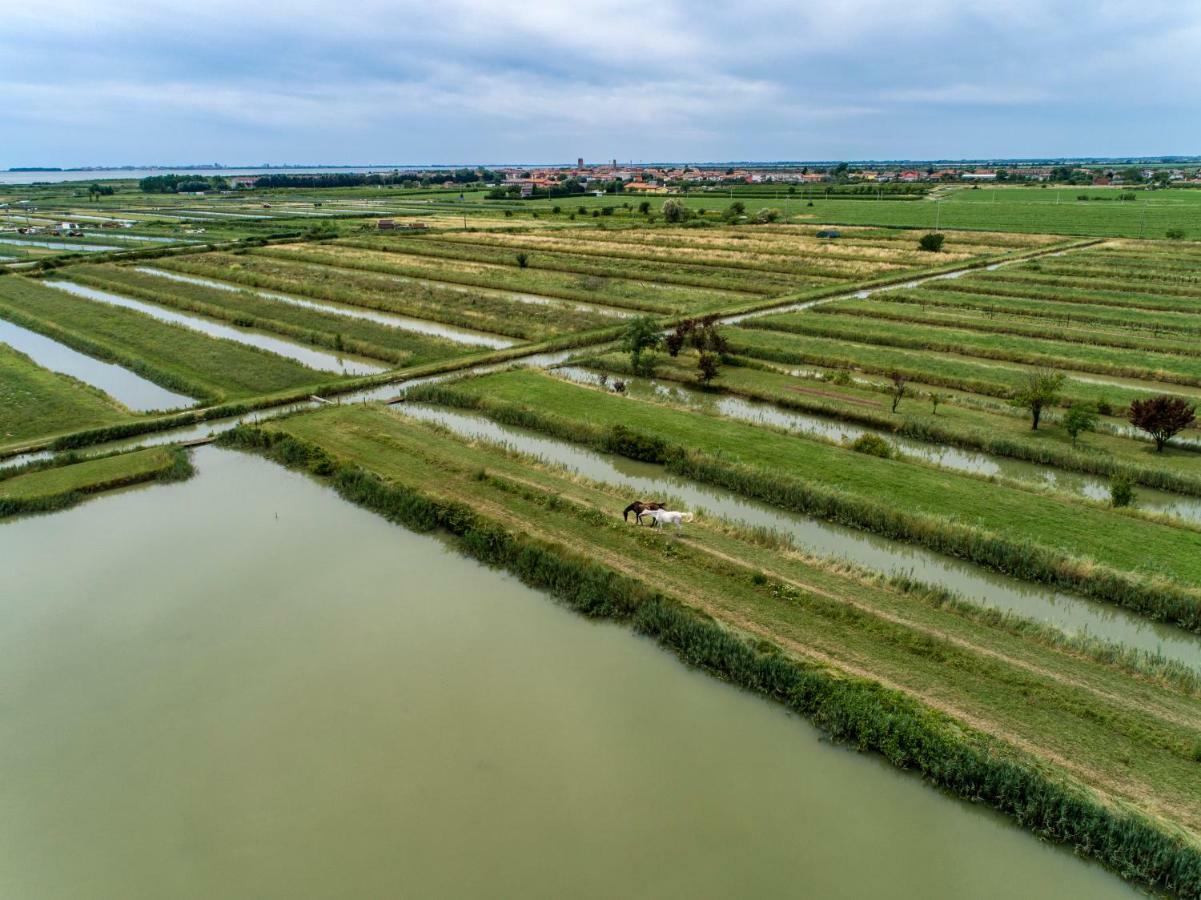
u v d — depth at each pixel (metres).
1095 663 19.59
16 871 14.71
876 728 17.20
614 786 16.55
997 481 31.03
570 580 23.95
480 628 22.39
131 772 17.12
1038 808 15.18
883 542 27.08
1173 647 21.06
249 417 41.03
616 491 30.45
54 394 43.53
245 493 31.88
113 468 33.25
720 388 44.91
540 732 18.17
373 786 16.61
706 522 27.62
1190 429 37.03
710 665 20.25
